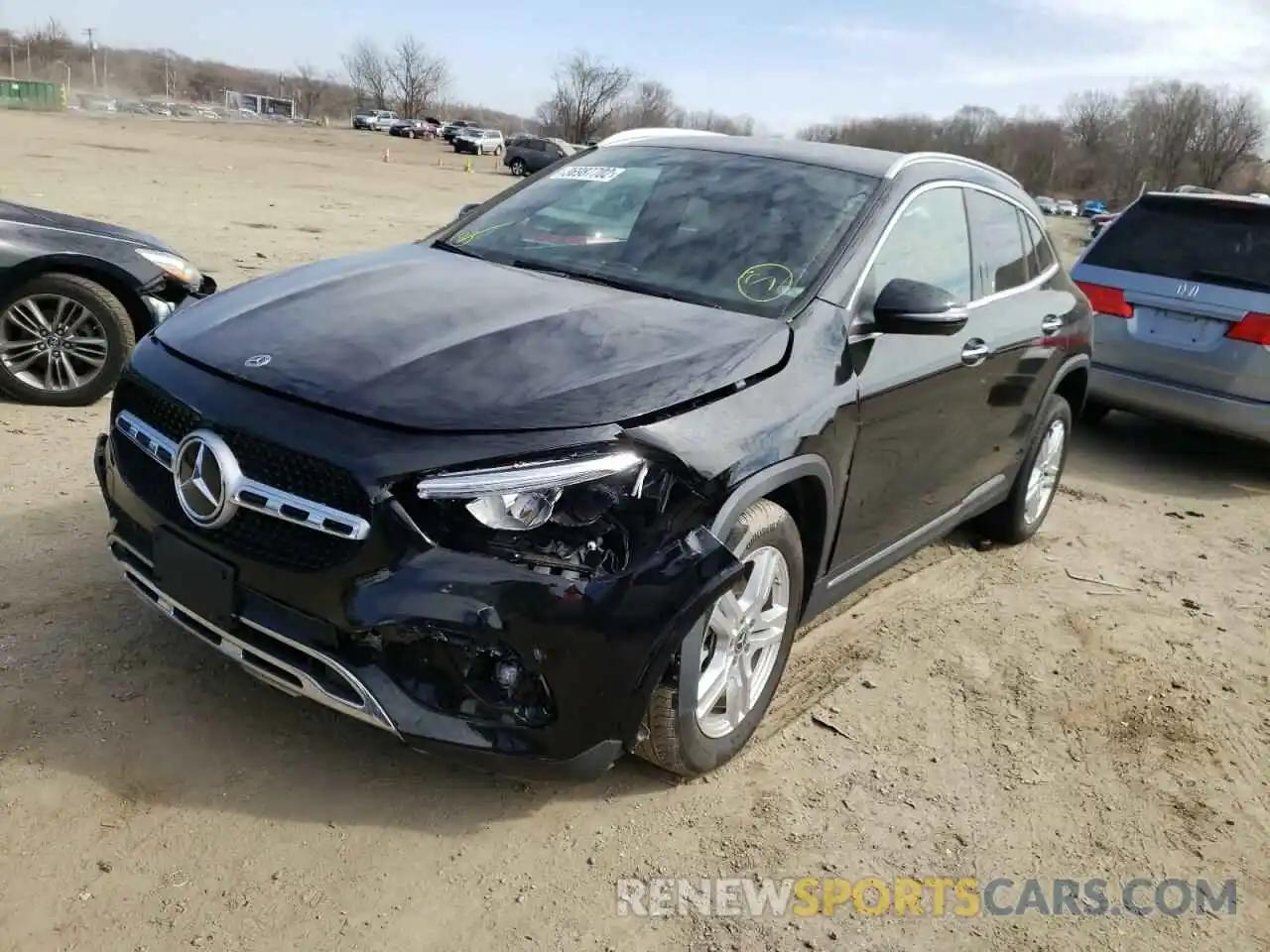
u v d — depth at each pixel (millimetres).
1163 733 3873
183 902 2498
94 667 3318
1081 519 6141
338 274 3607
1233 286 6902
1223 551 5852
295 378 2740
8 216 5770
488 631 2482
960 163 4500
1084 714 3938
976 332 4168
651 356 2920
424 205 22188
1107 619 4781
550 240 3910
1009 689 4051
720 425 2811
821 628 4367
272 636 2646
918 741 3615
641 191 4062
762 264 3555
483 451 2514
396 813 2889
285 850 2705
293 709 3254
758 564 3127
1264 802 3525
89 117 56688
